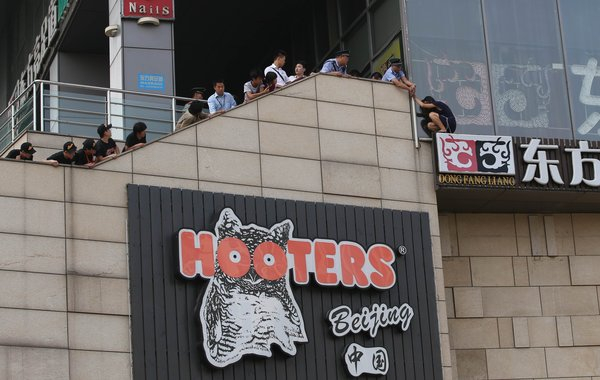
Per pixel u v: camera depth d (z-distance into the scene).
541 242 43.06
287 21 54.41
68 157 36.19
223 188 37.28
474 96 42.78
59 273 34.41
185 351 35.16
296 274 37.19
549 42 44.12
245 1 51.84
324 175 38.91
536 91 43.56
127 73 45.22
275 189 38.06
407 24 42.84
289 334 36.59
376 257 38.62
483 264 42.25
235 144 37.88
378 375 37.69
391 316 38.38
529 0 44.34
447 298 41.56
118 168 35.94
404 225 39.56
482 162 40.81
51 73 51.72
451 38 43.12
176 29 54.12
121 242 35.31
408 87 41.12
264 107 38.66
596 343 42.53
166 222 36.00
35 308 33.88
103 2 47.41
